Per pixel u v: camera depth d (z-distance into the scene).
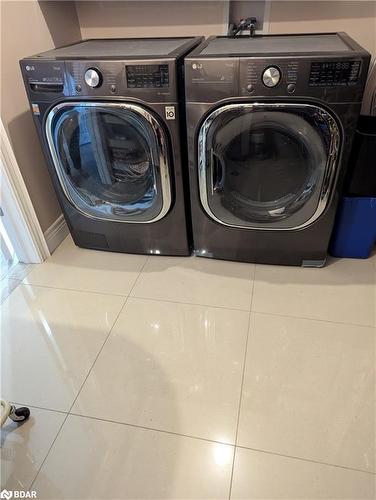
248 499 0.96
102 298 1.62
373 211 1.58
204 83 1.27
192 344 1.39
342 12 1.74
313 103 1.25
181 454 1.06
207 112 1.32
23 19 1.56
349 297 1.55
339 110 1.25
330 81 1.20
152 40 1.75
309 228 1.57
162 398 1.21
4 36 1.46
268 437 1.09
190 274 1.73
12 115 1.55
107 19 1.96
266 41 1.53
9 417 1.14
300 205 1.51
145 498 0.98
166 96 1.32
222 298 1.58
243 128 1.35
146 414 1.17
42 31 1.70
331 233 1.63
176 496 0.98
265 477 1.00
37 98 1.42
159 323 1.48
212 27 1.90
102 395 1.23
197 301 1.58
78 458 1.07
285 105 1.26
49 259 1.87
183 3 1.85
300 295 1.58
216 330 1.44
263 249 1.69
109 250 1.89
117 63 1.28
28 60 1.35
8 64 1.50
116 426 1.14
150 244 1.80
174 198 1.59
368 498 0.95
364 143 1.42
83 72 1.32
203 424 1.13
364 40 1.79
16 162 1.58
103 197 1.69
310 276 1.67
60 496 0.99
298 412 1.15
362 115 1.63
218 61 1.22
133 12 1.92
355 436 1.08
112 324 1.49
